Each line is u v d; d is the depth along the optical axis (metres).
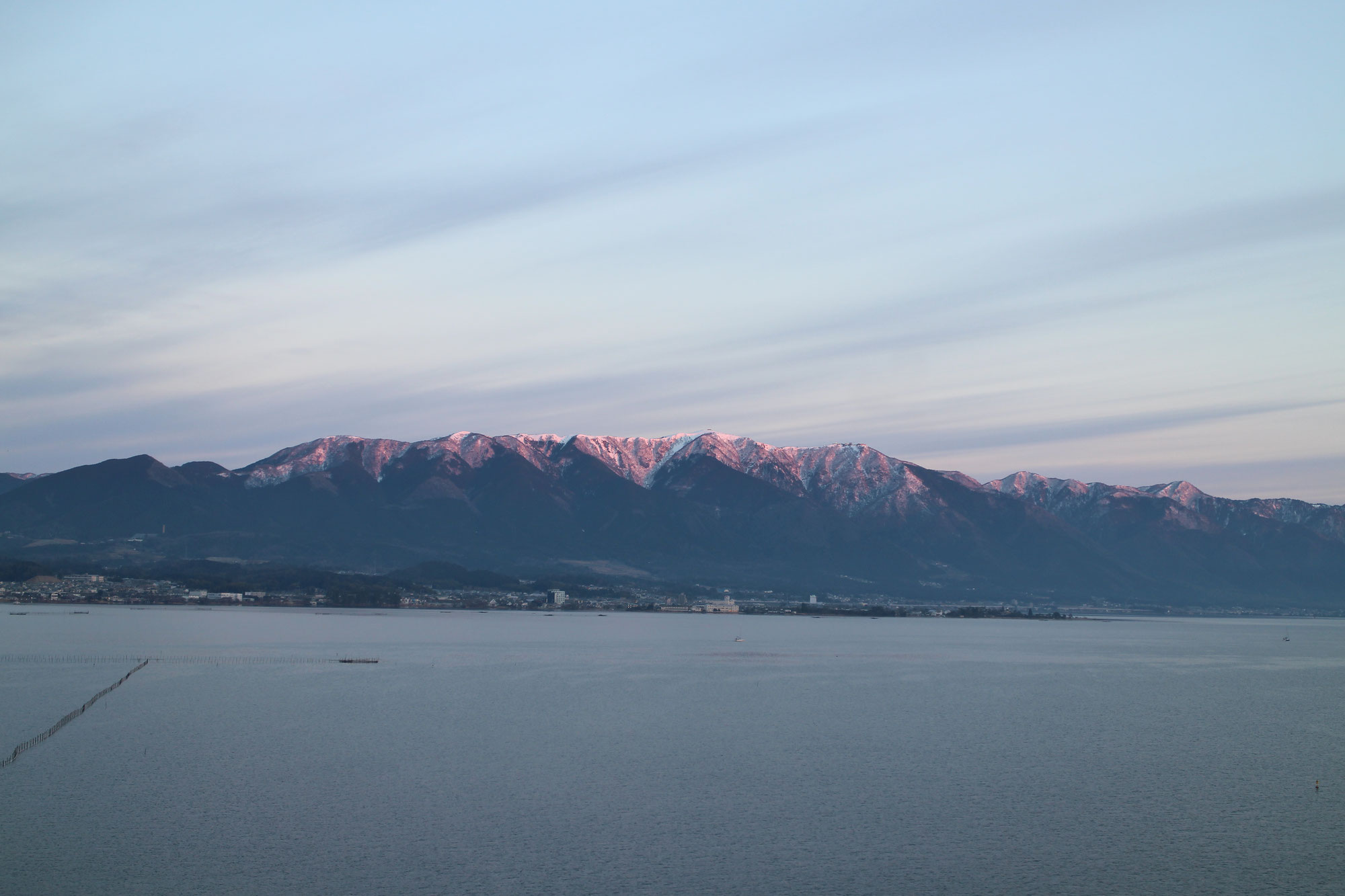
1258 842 81.31
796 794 93.31
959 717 138.00
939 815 87.31
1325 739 124.12
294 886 68.81
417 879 70.62
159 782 93.44
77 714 128.38
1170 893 71.00
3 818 82.00
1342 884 72.88
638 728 124.25
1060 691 171.75
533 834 80.31
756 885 70.94
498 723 125.94
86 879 69.44
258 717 128.50
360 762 102.44
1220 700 162.50
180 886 68.38
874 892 70.00
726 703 147.50
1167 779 101.25
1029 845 80.06
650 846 78.12
